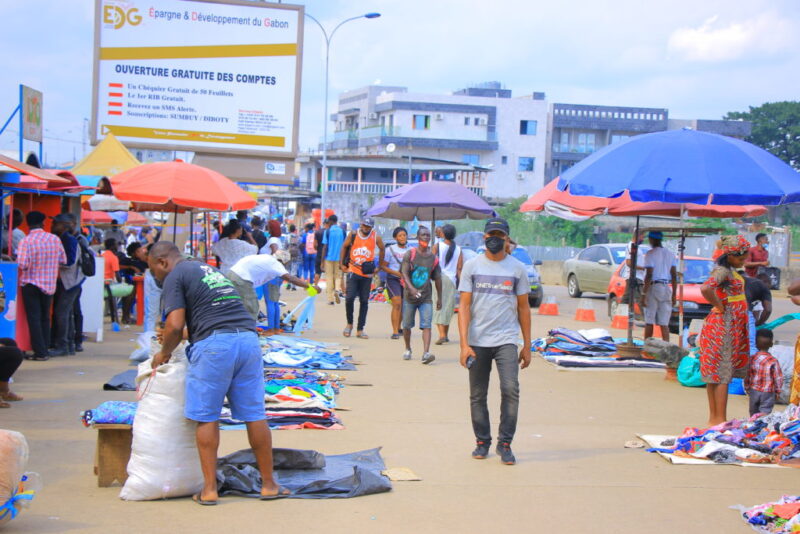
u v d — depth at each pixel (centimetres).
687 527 526
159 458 547
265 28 2144
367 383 1022
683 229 1179
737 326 793
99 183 1213
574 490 602
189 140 2134
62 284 1135
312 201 5706
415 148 6719
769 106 6347
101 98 2089
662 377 1132
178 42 2111
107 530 490
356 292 1462
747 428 746
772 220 4688
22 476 502
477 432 691
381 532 501
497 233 686
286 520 518
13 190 1116
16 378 973
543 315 2062
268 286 1413
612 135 7038
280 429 766
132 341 1330
